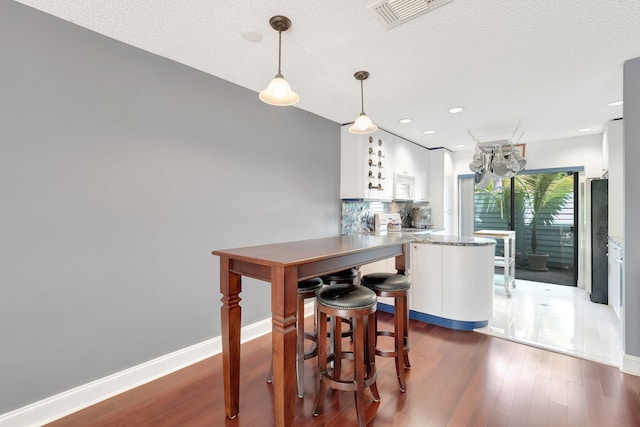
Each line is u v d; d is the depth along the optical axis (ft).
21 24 5.43
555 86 8.92
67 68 5.93
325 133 12.09
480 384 6.88
